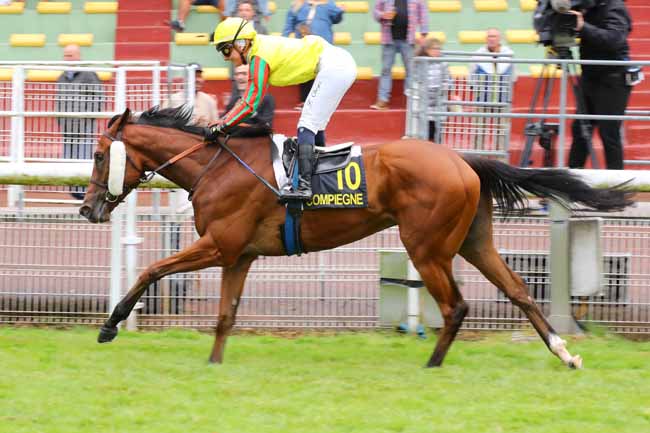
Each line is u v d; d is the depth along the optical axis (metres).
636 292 10.08
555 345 8.38
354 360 8.66
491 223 8.55
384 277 10.00
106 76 15.23
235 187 8.33
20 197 10.74
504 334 9.94
